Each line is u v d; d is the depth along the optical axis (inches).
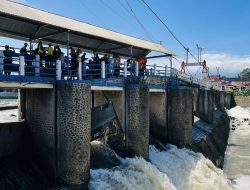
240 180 1258.6
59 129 737.0
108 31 1069.1
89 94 753.6
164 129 1254.9
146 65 1199.6
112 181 770.8
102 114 984.3
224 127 2214.6
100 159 909.8
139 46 1106.1
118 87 967.6
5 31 823.1
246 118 2849.4
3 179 690.8
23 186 702.5
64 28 781.9
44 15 805.9
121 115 1000.2
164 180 871.7
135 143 976.9
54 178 749.9
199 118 1847.9
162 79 1267.2
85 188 721.6
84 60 901.8
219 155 1512.1
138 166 891.4
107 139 1007.6
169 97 1254.9
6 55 734.5
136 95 978.1
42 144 784.9
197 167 1102.4
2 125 767.1
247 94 3587.6
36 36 876.0
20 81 675.4
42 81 717.9
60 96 732.7
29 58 784.3
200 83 2057.1
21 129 821.2
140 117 976.9
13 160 773.9
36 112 799.7
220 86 3117.6
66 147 726.5
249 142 1968.5
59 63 757.9
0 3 715.4
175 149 1182.3
